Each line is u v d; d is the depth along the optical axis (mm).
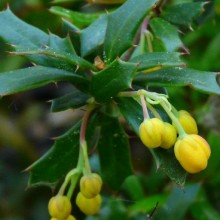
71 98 196
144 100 177
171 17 222
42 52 173
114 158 210
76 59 181
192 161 173
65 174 202
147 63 178
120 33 188
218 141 287
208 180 288
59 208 188
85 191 186
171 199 277
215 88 178
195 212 283
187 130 179
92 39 198
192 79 181
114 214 284
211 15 238
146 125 173
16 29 196
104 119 202
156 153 178
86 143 199
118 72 176
